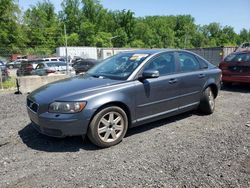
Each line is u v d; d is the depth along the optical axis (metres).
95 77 5.24
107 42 87.56
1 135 5.25
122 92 4.69
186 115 6.49
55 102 4.34
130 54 5.73
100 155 4.30
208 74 6.39
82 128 4.33
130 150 4.47
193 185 3.38
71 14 85.06
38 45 70.19
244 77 9.60
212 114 6.58
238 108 7.20
